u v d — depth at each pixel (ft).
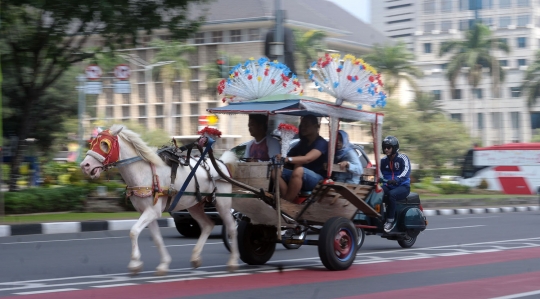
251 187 30.40
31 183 89.66
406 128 164.86
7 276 29.60
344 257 31.48
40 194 60.70
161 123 189.37
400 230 42.34
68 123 114.42
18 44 65.36
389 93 178.50
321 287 26.76
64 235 49.85
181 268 32.04
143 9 62.59
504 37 282.56
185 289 25.88
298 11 194.59
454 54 195.62
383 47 180.04
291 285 27.17
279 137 32.53
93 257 36.76
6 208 58.29
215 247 41.96
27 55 67.36
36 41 64.69
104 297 23.94
